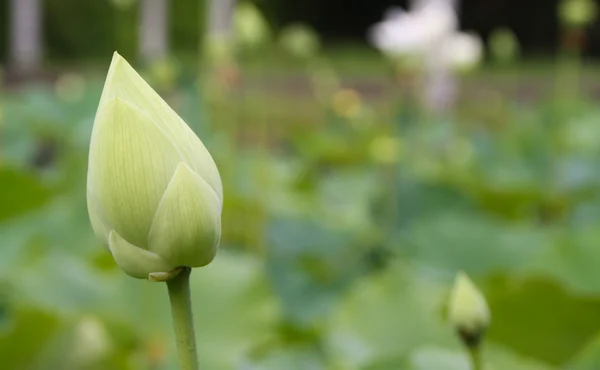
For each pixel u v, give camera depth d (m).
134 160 0.97
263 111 4.36
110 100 0.97
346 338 1.76
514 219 3.36
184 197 0.97
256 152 4.75
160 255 0.97
